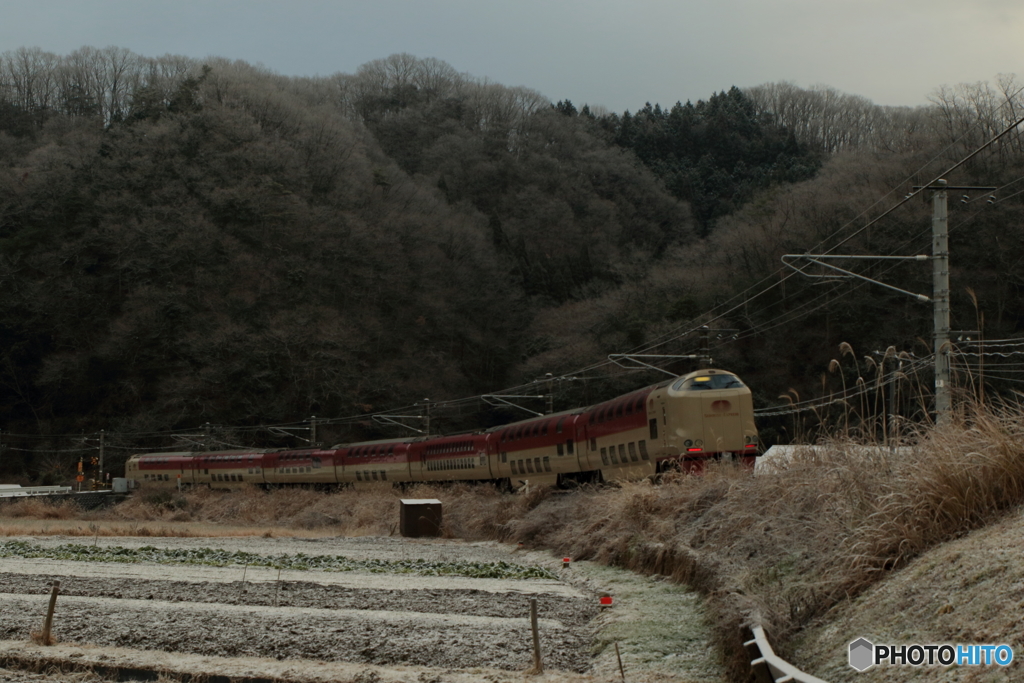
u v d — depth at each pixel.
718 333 69.94
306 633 10.44
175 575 16.38
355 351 87.88
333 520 39.56
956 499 8.94
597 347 79.38
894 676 6.66
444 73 157.75
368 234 98.94
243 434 81.12
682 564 13.86
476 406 93.44
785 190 84.38
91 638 10.16
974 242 58.84
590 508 21.42
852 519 10.16
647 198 124.38
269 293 90.62
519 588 14.87
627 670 8.88
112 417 84.62
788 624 8.71
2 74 125.19
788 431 64.44
